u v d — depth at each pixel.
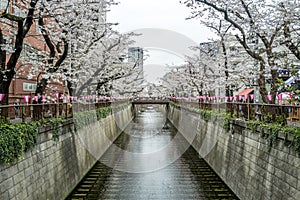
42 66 16.47
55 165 14.51
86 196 16.72
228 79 19.59
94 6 17.67
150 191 17.69
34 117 12.62
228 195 16.94
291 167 10.30
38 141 12.55
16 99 27.17
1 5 17.16
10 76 12.42
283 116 11.55
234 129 17.75
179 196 16.86
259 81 15.56
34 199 11.60
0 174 9.15
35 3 12.48
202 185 18.91
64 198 15.55
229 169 18.11
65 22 15.72
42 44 26.84
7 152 9.38
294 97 11.73
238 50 20.89
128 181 19.80
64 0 14.47
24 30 12.40
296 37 14.01
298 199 9.65
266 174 12.36
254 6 15.05
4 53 12.55
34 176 11.82
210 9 16.70
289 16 13.34
